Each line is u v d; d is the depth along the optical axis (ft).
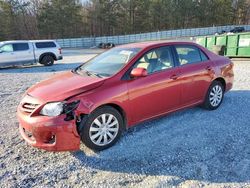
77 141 11.57
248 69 37.29
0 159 11.89
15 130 15.31
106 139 12.49
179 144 12.82
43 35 179.22
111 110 12.42
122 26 201.87
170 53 15.10
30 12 183.21
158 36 181.68
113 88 12.39
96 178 10.34
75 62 63.67
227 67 18.10
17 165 11.37
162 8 210.18
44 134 11.19
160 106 14.32
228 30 203.00
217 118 16.03
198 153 11.93
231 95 21.34
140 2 202.08
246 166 10.78
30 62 53.47
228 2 233.76
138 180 10.12
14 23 172.45
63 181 10.21
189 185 9.71
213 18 232.94
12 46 51.11
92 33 198.90
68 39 159.74
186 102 15.74
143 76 13.04
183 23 225.15
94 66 14.85
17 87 29.84
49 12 176.24
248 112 17.03
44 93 12.00
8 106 20.98
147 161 11.41
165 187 9.64
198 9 227.40
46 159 11.84
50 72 44.16
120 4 199.52
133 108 13.15
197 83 15.99
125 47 15.56
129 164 11.24
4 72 46.24
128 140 13.37
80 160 11.68
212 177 10.15
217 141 13.03
